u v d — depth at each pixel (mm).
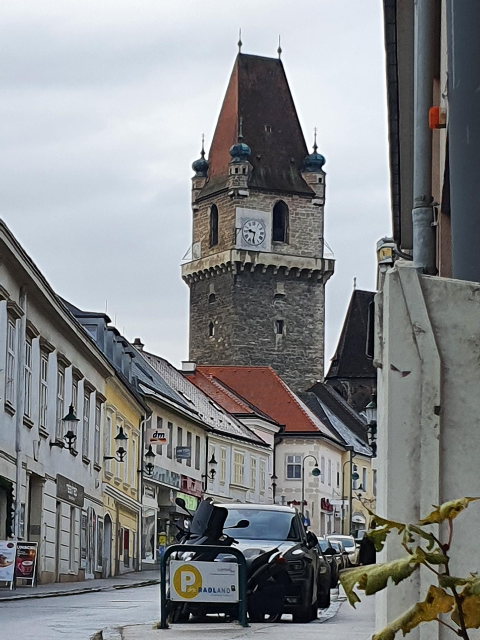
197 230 127062
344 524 102875
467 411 4434
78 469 43562
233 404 90000
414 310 4477
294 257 122688
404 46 17391
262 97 126688
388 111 19375
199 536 16266
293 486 94312
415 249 9352
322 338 123750
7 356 33062
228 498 78500
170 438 66625
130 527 56344
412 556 3080
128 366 59031
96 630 14492
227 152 125750
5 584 30438
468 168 6391
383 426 4684
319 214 124938
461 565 4297
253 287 122562
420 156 9391
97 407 48156
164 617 13375
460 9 6582
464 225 6402
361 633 12430
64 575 40438
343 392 122875
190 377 91438
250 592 15445
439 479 4406
